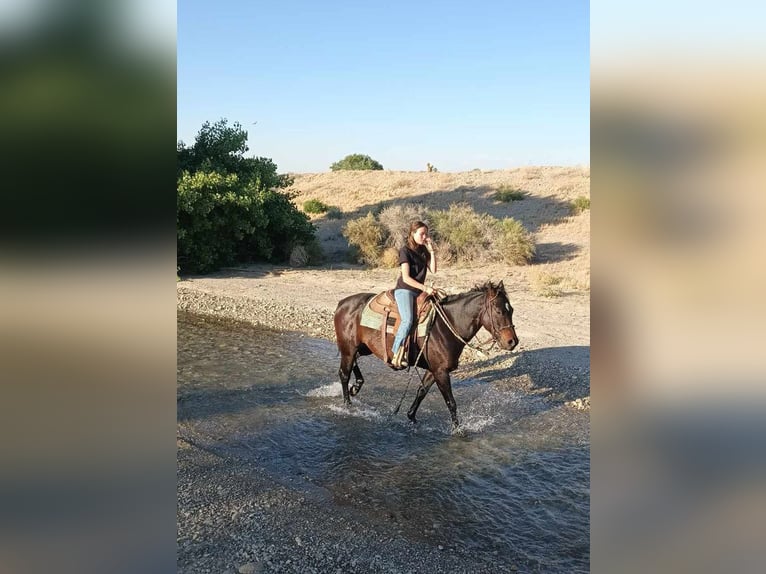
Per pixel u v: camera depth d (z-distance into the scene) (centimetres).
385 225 2280
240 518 516
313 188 3650
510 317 694
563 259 2077
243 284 1864
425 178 3575
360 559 462
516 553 479
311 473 627
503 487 596
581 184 2953
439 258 2097
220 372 1014
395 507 554
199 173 2005
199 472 609
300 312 1505
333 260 2305
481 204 2864
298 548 474
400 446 705
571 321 1360
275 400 873
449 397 749
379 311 777
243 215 2119
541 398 893
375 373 1036
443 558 469
